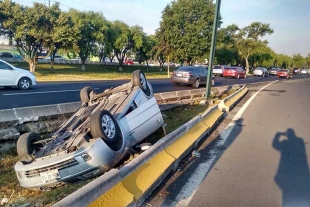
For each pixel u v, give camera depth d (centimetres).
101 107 580
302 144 650
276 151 591
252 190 402
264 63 9038
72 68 4628
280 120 935
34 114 680
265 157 550
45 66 4388
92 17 4472
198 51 4172
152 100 638
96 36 4356
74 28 3219
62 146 458
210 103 1255
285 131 777
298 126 848
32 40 3092
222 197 379
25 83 1395
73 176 430
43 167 421
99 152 445
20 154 463
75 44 3241
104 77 2977
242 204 361
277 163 517
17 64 4106
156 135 749
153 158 416
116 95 621
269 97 1631
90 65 5550
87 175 446
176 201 364
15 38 2989
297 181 438
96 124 463
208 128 712
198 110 1125
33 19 2916
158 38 4431
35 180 425
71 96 1161
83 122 529
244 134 730
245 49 7169
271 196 385
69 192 414
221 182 426
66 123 560
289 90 2198
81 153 431
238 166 496
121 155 501
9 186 462
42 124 676
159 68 7050
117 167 512
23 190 448
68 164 424
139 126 569
